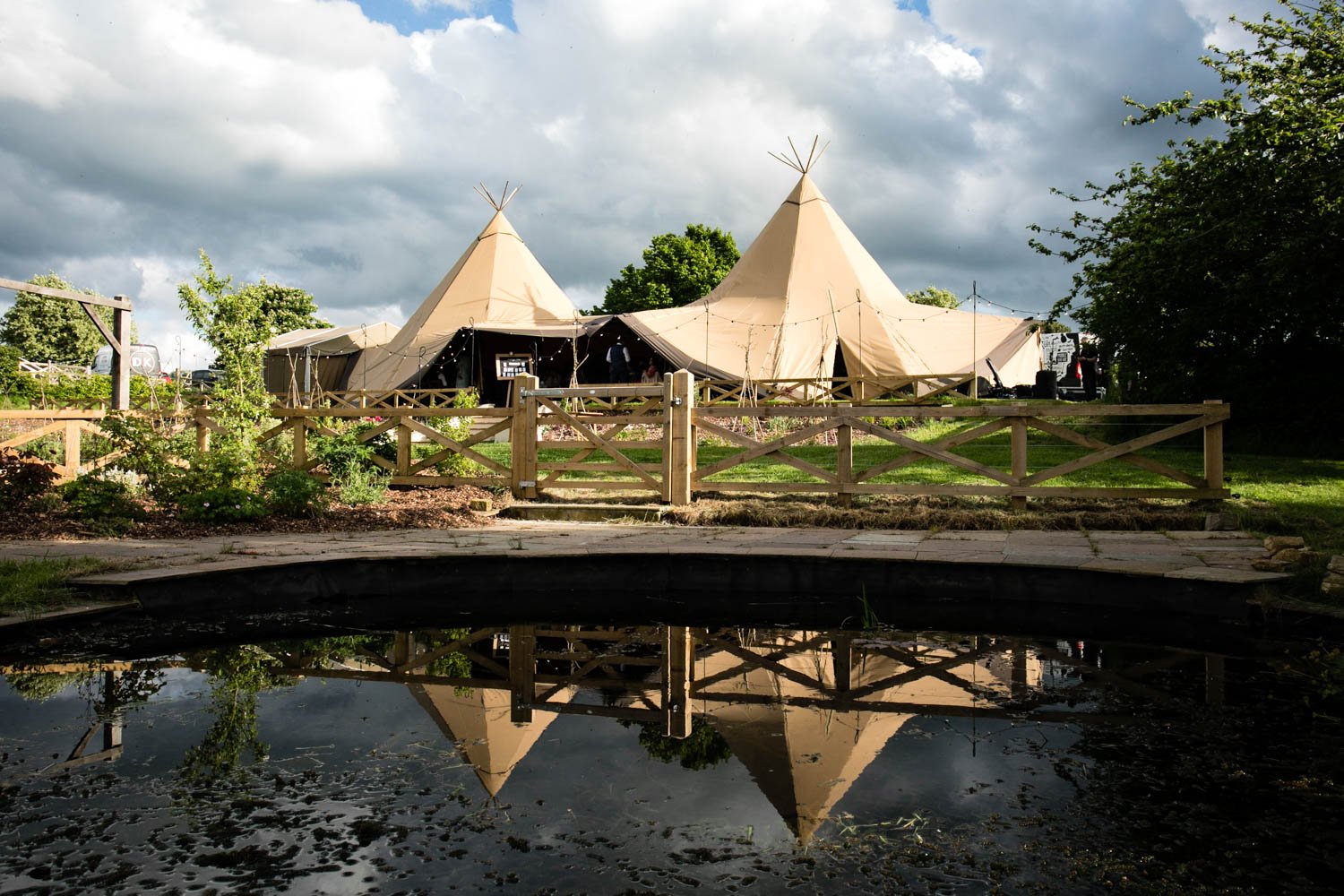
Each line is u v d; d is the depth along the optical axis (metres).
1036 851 2.04
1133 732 2.88
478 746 2.78
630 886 1.89
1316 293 9.00
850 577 4.98
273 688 3.45
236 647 4.12
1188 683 3.47
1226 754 2.68
